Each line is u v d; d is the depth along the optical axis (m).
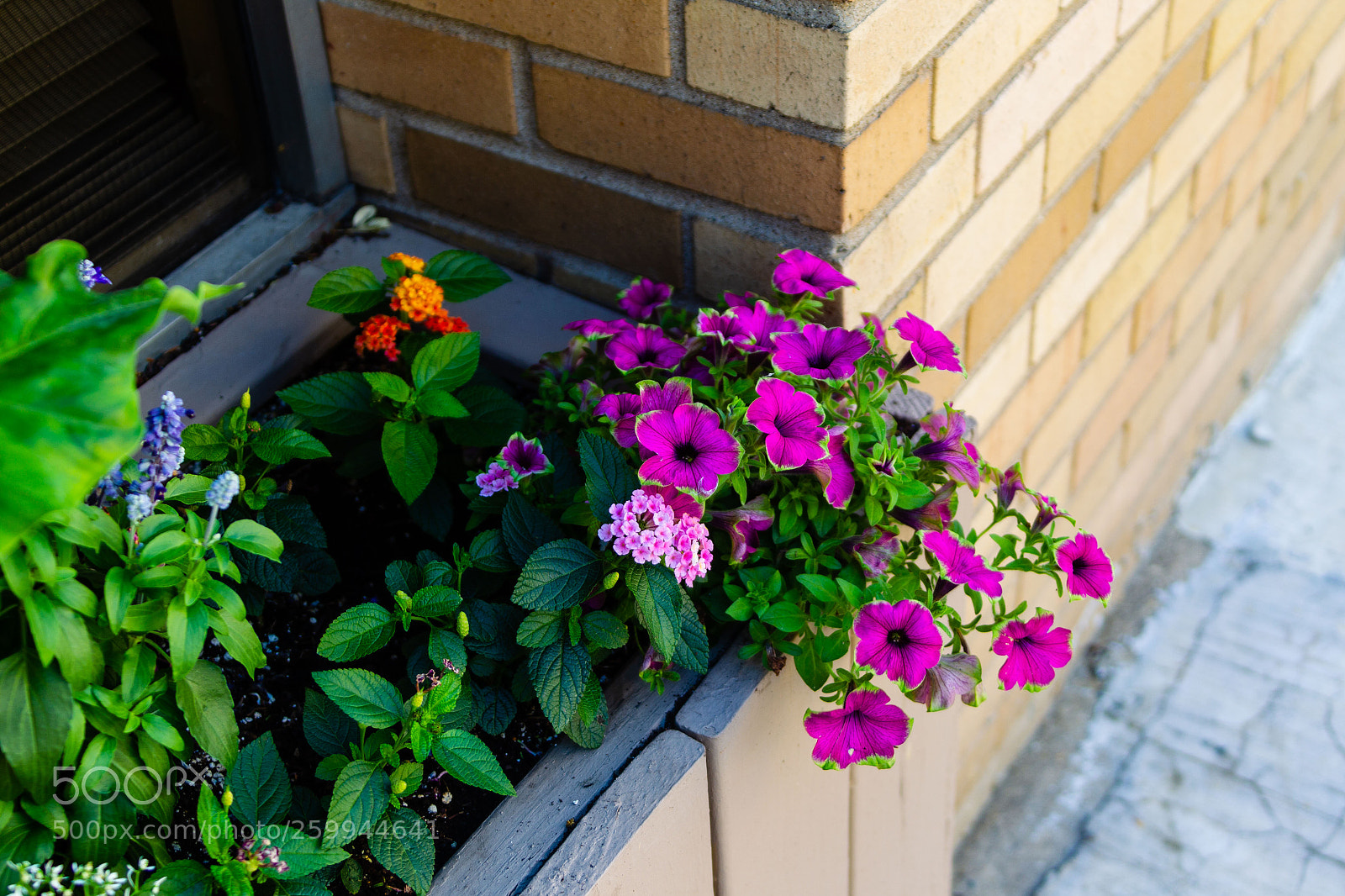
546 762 1.34
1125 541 2.99
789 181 1.51
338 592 1.57
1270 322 3.48
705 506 1.38
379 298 1.64
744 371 1.46
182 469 1.62
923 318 1.75
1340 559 3.08
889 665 1.26
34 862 1.09
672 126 1.58
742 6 1.41
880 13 1.38
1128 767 2.71
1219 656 2.90
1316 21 2.72
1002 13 1.60
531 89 1.68
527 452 1.40
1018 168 1.81
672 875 1.37
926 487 1.37
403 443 1.45
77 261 1.00
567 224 1.79
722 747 1.35
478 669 1.36
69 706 1.05
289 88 1.82
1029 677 1.38
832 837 1.72
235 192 1.89
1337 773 2.64
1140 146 2.15
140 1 1.67
